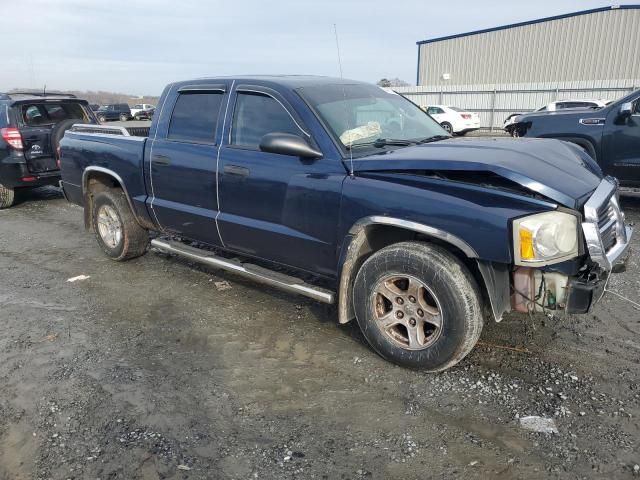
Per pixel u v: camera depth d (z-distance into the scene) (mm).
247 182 3951
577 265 2910
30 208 9109
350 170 3416
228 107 4207
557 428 2768
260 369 3461
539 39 31922
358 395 3131
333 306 4410
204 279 5168
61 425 2908
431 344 3180
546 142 3770
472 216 2893
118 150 5125
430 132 4328
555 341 3686
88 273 5465
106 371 3467
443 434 2756
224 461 2598
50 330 4117
